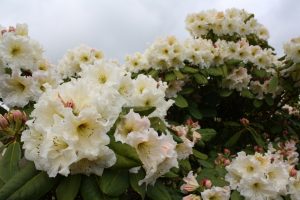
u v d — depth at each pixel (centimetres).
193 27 489
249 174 274
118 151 164
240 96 447
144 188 175
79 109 159
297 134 467
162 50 384
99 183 161
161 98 216
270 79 421
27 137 162
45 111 157
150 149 176
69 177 160
